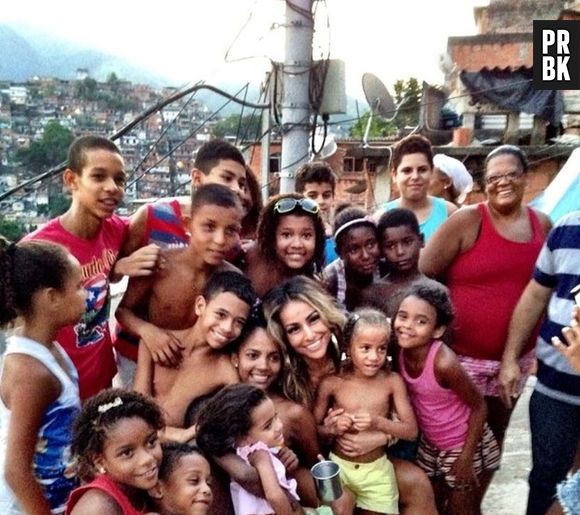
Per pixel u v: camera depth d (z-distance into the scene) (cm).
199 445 214
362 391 251
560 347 212
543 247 282
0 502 199
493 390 319
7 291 197
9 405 196
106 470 180
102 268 268
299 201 285
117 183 257
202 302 242
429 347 257
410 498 256
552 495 283
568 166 381
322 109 629
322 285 278
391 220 304
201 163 319
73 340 254
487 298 306
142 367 256
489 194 302
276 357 244
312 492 234
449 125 1258
